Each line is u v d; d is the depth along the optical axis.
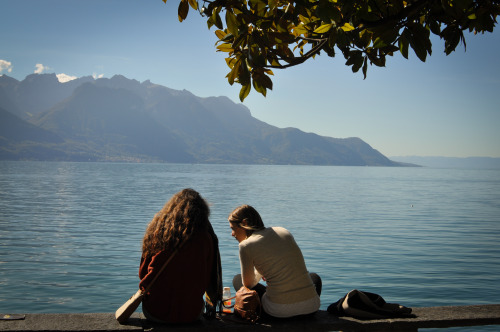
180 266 2.98
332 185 83.31
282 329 3.05
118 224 24.62
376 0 2.42
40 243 17.72
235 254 14.86
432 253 15.52
